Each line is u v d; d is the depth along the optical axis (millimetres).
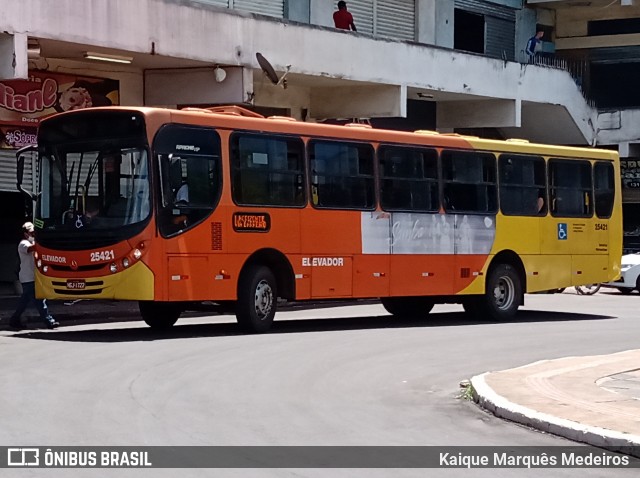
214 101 26172
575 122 37219
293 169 19266
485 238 22438
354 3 31547
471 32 36344
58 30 21953
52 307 23719
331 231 19750
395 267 20797
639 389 12570
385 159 20750
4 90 23703
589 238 24516
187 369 14203
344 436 10234
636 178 39844
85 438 9781
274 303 19172
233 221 18281
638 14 40406
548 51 40344
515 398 11812
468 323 22047
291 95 30344
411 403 12227
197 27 24703
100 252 17422
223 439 9898
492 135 38562
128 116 17453
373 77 29156
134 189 17344
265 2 28672
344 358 15766
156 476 8438
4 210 26469
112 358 15180
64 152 18016
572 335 19703
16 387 12625
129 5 23250
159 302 19031
